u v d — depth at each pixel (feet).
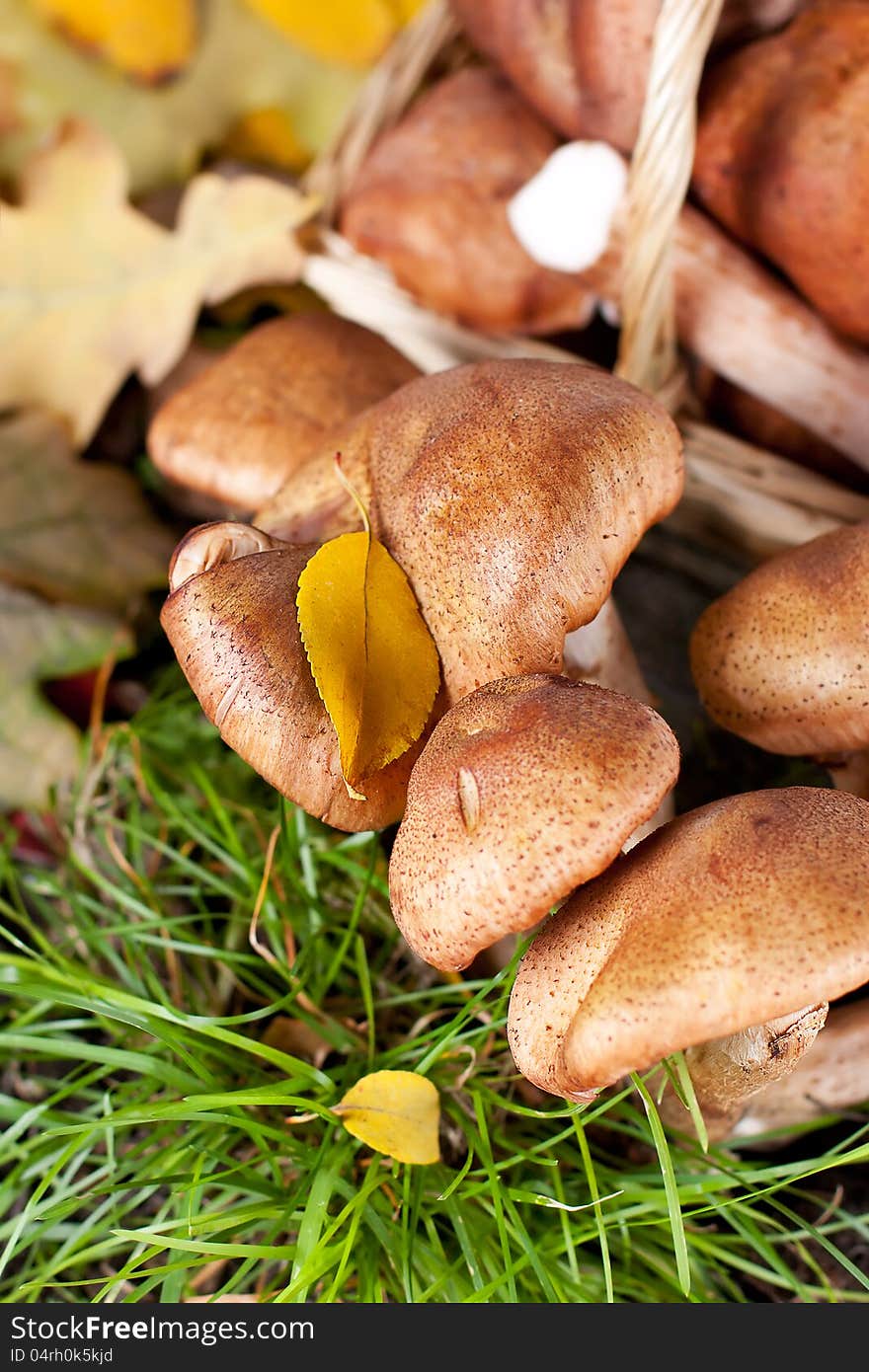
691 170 1.32
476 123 1.43
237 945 1.31
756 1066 1.09
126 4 1.59
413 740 1.11
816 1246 1.20
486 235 1.41
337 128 1.66
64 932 1.34
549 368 1.15
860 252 1.27
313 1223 1.10
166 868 1.38
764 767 1.36
